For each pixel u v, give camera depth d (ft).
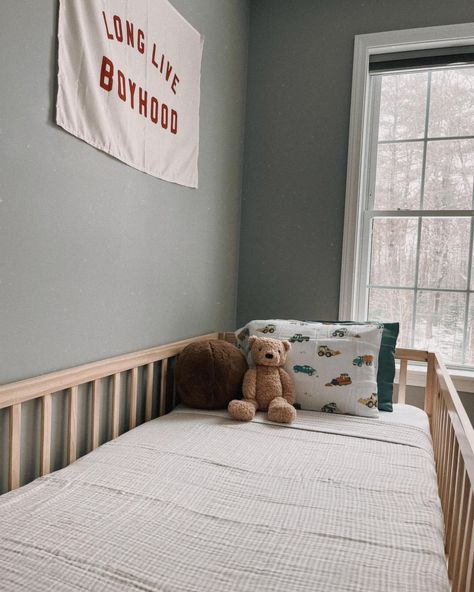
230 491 3.62
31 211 3.81
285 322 6.35
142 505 3.34
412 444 4.76
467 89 7.22
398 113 7.55
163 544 2.89
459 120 7.27
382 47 7.30
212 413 5.60
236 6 7.52
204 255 6.97
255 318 8.16
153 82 5.33
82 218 4.40
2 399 3.51
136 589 2.47
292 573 2.65
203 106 6.70
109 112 4.58
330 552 2.86
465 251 7.28
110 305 4.91
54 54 3.91
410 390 7.37
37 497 3.38
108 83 4.52
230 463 4.13
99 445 4.84
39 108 3.80
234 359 5.83
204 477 3.84
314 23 7.66
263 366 5.85
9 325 3.68
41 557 2.70
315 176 7.73
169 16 5.57
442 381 4.94
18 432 3.69
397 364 7.54
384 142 7.61
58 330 4.19
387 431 5.12
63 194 4.14
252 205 8.12
